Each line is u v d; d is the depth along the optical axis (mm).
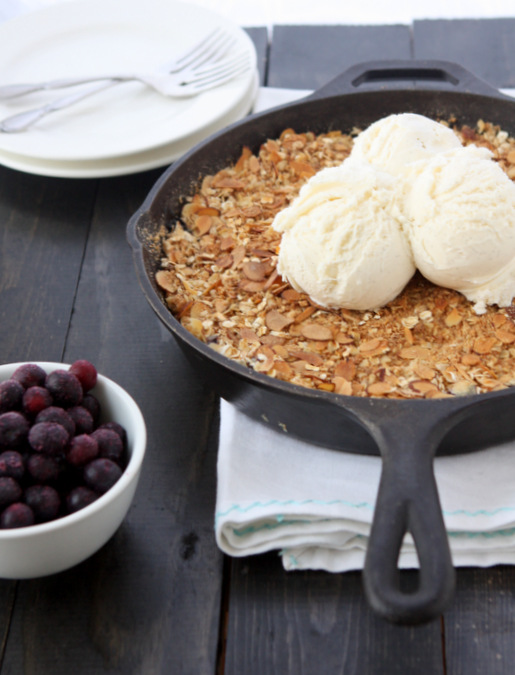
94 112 1006
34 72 1057
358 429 767
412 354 815
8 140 972
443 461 789
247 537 767
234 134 945
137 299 908
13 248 947
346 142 970
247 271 869
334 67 1085
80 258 939
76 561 754
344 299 830
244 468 785
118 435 771
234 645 742
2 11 1219
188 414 835
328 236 821
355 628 745
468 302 841
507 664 731
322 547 769
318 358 817
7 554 727
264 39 1119
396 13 1310
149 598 758
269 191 933
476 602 751
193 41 1068
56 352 875
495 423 763
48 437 744
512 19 1123
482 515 762
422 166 841
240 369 759
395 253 822
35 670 737
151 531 783
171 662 738
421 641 739
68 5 1097
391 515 688
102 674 734
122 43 1078
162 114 1001
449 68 965
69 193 992
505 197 820
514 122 944
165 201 896
